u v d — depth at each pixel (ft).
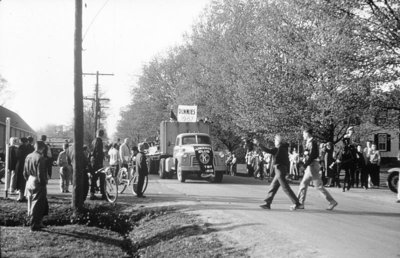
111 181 46.34
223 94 123.44
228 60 118.73
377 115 73.46
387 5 59.57
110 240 33.40
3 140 183.93
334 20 63.41
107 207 43.34
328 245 25.44
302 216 35.83
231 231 30.09
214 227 31.83
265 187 64.44
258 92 87.86
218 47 128.16
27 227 35.70
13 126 196.85
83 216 40.47
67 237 32.37
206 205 42.50
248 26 122.93
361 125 90.89
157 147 94.58
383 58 60.23
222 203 44.21
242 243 26.78
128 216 40.47
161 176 82.84
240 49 112.68
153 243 31.09
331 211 39.17
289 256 23.32
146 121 219.61
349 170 61.41
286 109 82.94
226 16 129.59
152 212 40.73
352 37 62.13
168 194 53.26
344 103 69.67
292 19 84.53
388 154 148.15
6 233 32.40
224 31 130.31
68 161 53.83
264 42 90.94
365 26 60.39
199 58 135.85
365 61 61.93
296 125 83.82
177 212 38.99
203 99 132.05
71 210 41.52
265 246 25.57
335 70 65.98
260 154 86.02
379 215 37.29
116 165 56.34
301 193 39.93
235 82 112.68
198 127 86.33
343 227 31.07
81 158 41.68
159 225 35.47
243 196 51.16
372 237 27.76
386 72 62.69
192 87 138.51
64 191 56.13
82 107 41.96
